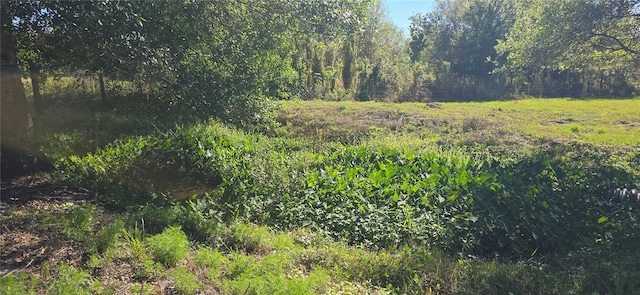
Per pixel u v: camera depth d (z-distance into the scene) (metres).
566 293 4.59
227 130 9.89
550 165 7.93
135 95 10.67
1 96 6.63
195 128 9.29
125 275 3.90
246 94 9.99
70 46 7.36
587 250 5.91
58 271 3.72
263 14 9.54
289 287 3.79
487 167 7.87
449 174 7.44
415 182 7.18
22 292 3.28
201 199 6.44
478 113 18.59
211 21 9.26
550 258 5.83
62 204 5.70
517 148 12.08
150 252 4.27
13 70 6.77
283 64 11.16
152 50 7.96
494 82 31.06
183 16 9.02
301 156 8.76
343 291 4.15
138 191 6.64
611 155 11.12
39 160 7.04
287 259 4.56
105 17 6.68
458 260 5.33
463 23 35.81
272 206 6.39
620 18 13.14
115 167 7.09
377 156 8.68
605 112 19.34
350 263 4.85
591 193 7.17
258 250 4.98
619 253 5.74
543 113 18.98
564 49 14.09
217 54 9.53
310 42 10.40
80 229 4.56
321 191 6.67
